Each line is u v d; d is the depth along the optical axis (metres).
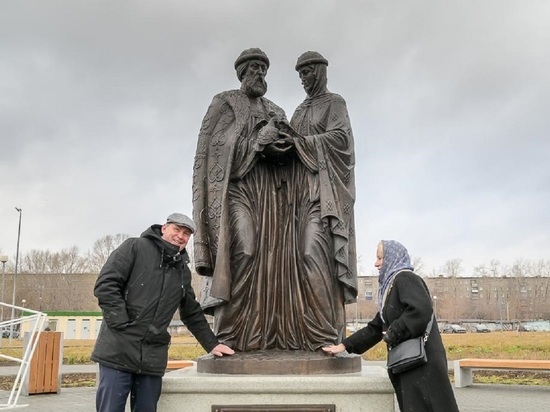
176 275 3.46
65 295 57.56
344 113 4.44
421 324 3.24
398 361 3.24
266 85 4.61
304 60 4.61
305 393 3.47
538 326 56.09
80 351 20.05
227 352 3.75
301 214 4.26
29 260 60.91
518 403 8.67
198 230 4.20
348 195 4.20
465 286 70.19
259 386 3.47
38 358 9.55
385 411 3.43
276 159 4.37
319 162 4.18
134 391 3.35
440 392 3.22
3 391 9.88
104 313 3.25
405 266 3.51
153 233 3.48
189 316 3.72
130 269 3.36
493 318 68.69
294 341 4.09
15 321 3.87
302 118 4.56
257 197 4.34
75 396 9.38
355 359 3.94
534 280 69.94
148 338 3.27
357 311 61.84
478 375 12.80
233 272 4.08
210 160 4.33
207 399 3.50
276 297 4.19
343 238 4.05
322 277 4.00
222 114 4.46
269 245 4.25
